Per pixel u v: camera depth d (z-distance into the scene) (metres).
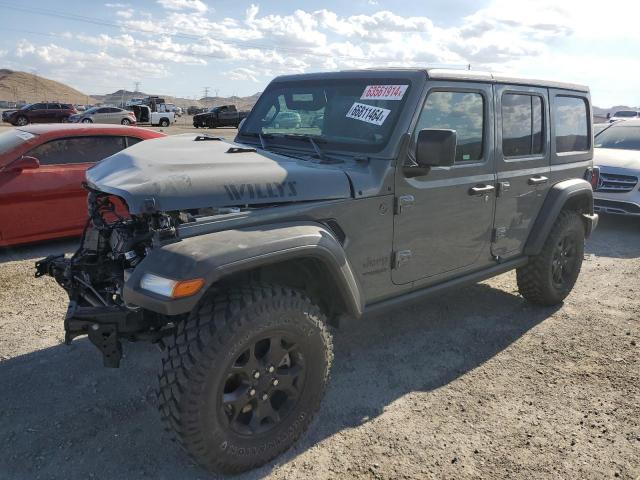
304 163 3.30
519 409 3.42
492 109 4.01
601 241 7.78
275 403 2.93
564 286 5.09
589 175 5.28
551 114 4.65
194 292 2.40
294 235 2.77
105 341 2.71
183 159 2.96
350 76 3.83
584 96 5.16
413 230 3.55
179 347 2.52
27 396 3.45
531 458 2.95
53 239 6.93
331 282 3.09
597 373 3.88
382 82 3.62
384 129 3.41
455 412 3.37
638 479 2.80
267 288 2.74
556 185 4.73
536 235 4.60
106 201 3.21
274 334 2.71
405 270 3.59
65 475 2.75
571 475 2.83
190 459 2.87
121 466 2.82
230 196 2.75
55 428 3.13
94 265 3.05
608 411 3.41
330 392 3.57
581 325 4.72
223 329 2.52
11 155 6.34
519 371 3.90
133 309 2.70
